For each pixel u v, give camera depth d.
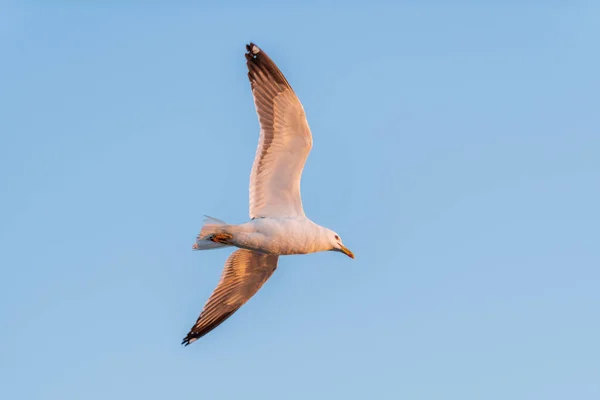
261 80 15.95
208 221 16.06
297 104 15.55
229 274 18.20
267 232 15.95
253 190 16.27
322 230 16.45
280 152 16.02
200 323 18.08
